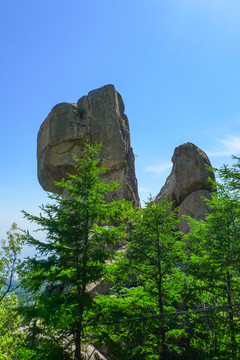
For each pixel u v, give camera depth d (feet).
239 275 52.95
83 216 50.80
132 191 134.62
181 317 52.31
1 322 58.18
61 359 40.42
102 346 57.06
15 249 61.62
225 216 55.16
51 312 38.27
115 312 47.34
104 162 130.82
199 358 47.09
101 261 47.32
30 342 45.21
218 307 50.01
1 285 59.57
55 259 45.88
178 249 54.70
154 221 55.26
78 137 131.03
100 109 138.72
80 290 46.80
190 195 104.88
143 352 50.11
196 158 111.04
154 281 53.42
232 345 46.21
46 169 133.08
